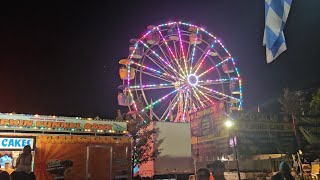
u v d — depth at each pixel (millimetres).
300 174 16359
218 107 23828
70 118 15766
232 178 21484
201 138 25266
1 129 14312
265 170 19516
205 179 4473
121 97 27875
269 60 5691
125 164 16391
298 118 14070
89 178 15352
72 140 15469
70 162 7152
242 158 21438
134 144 24453
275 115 16562
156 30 31625
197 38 32562
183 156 24016
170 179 22516
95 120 16312
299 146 14148
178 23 32812
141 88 29062
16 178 7062
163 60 31031
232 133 16672
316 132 13680
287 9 5516
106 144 16188
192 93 31375
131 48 30016
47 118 15273
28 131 14758
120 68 29078
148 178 22172
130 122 25312
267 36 5738
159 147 23734
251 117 16656
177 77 31297
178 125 24672
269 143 16469
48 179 14469
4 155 14078
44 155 14719
